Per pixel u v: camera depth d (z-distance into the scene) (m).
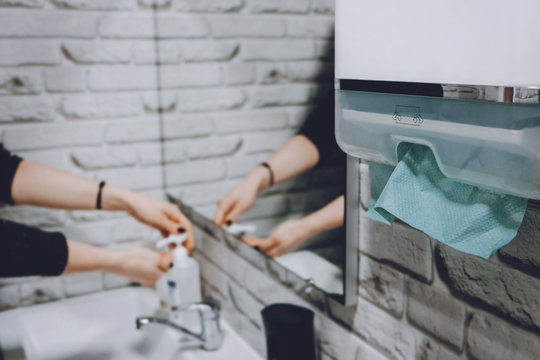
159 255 1.38
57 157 1.36
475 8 0.39
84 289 1.47
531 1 0.35
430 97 0.46
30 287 1.41
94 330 1.41
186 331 1.11
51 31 1.29
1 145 1.29
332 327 0.85
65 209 1.37
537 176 0.40
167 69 1.35
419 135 0.48
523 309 0.53
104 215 1.44
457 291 0.61
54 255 1.30
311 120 0.78
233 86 1.02
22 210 1.35
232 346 1.15
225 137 1.10
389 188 0.52
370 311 0.76
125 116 1.41
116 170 1.43
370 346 0.77
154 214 1.38
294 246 0.88
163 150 1.46
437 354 0.65
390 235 0.70
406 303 0.69
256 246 1.03
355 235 0.75
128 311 1.46
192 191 1.33
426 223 0.50
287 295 0.95
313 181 0.80
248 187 1.03
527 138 0.39
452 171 0.46
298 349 0.77
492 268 0.56
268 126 0.92
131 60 1.38
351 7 0.52
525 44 0.36
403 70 0.46
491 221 0.47
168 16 1.29
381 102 0.51
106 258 1.37
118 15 1.35
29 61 1.28
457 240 0.49
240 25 0.97
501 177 0.42
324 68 0.74
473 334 0.60
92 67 1.35
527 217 0.52
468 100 0.43
